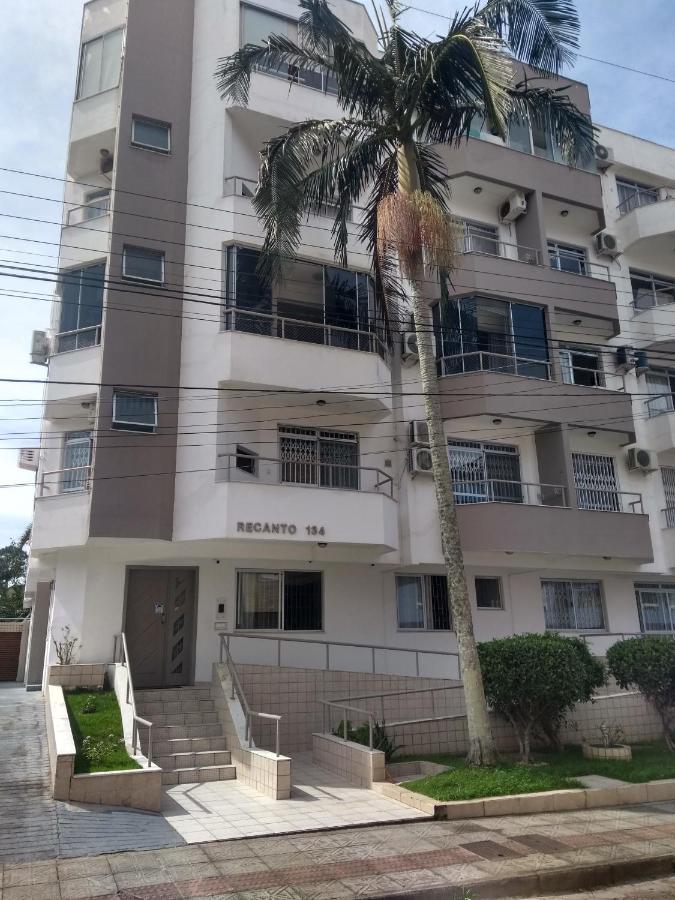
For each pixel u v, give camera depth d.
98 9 18.52
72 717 11.74
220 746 11.86
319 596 16.31
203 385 14.65
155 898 6.29
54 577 16.56
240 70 13.73
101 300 15.87
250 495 13.95
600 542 17.12
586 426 18.19
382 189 13.87
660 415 20.17
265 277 15.52
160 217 15.59
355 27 18.98
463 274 18.11
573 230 21.72
